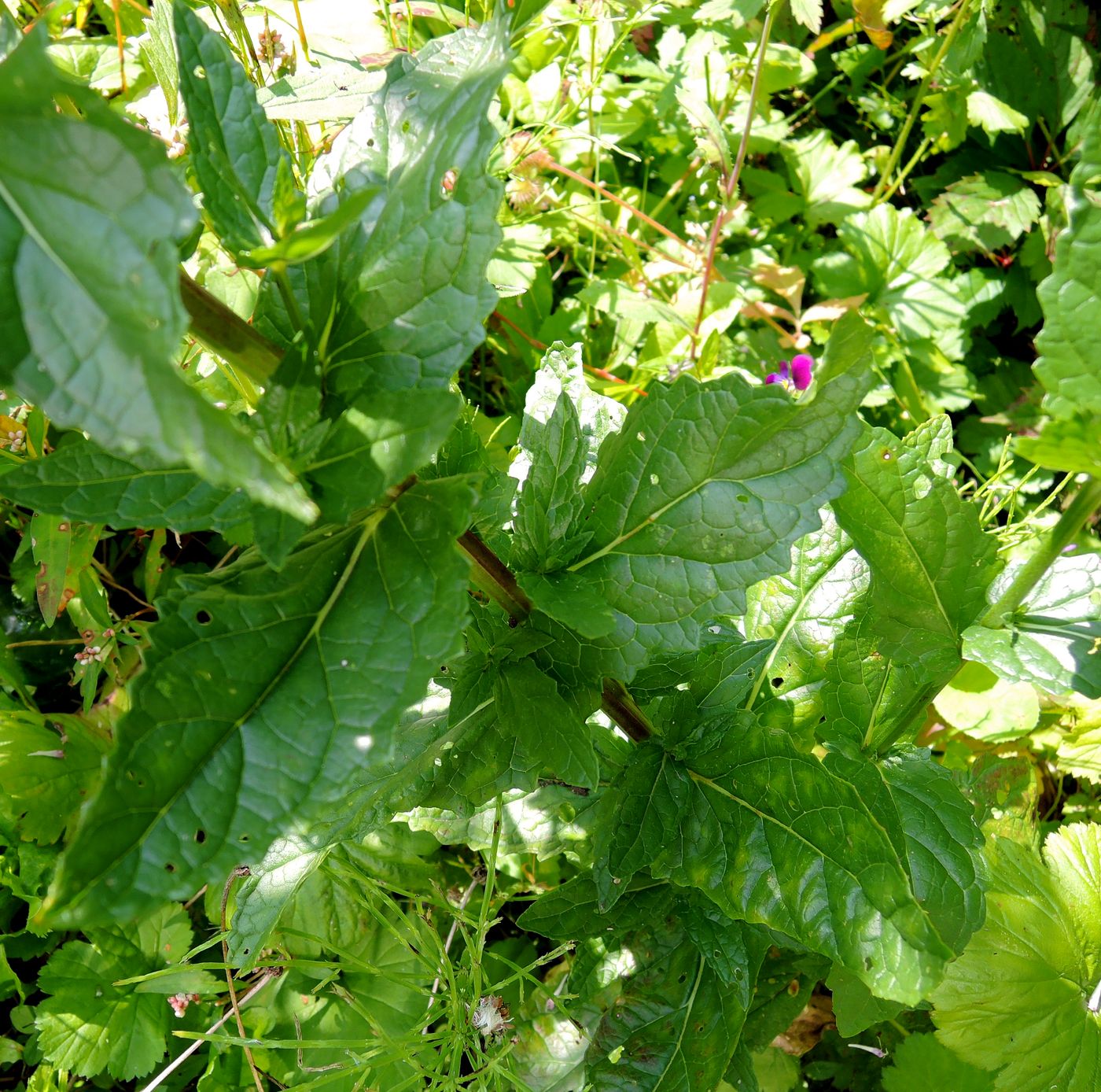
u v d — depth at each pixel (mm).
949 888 387
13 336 188
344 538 270
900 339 747
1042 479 718
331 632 256
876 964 338
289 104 448
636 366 693
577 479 325
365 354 261
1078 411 276
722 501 321
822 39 812
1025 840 556
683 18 705
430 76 289
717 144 648
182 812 234
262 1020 540
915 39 784
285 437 251
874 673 421
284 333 274
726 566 325
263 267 248
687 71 716
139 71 567
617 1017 445
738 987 432
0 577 618
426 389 250
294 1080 529
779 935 425
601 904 382
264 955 529
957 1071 517
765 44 643
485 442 557
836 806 358
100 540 609
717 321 694
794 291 739
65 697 619
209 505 272
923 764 417
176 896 228
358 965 495
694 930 430
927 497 353
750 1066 448
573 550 332
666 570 329
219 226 259
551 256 735
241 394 469
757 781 372
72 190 184
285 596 258
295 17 557
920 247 760
